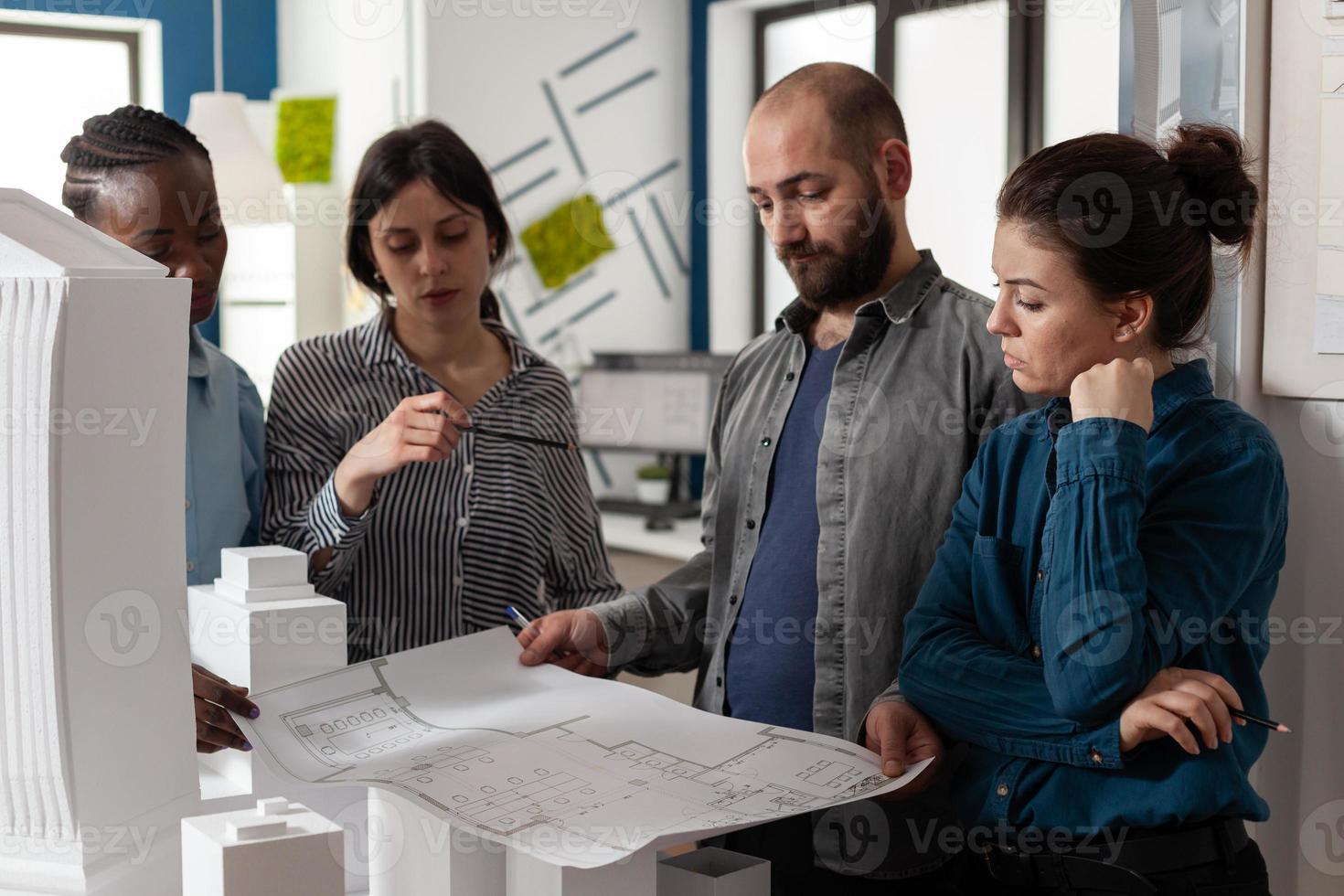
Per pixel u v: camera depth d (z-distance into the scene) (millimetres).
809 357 1263
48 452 640
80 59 4180
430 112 3455
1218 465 836
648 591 1257
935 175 3260
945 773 1012
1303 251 1046
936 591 975
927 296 1208
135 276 679
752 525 1245
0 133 4031
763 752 793
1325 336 1036
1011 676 869
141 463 692
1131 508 792
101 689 678
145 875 712
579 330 3799
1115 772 827
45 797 670
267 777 823
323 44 4070
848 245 1174
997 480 965
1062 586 801
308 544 1283
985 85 3100
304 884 638
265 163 3646
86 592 666
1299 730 1100
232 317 4219
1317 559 1073
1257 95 1067
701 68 3914
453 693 915
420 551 1401
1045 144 2861
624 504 3615
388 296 1528
